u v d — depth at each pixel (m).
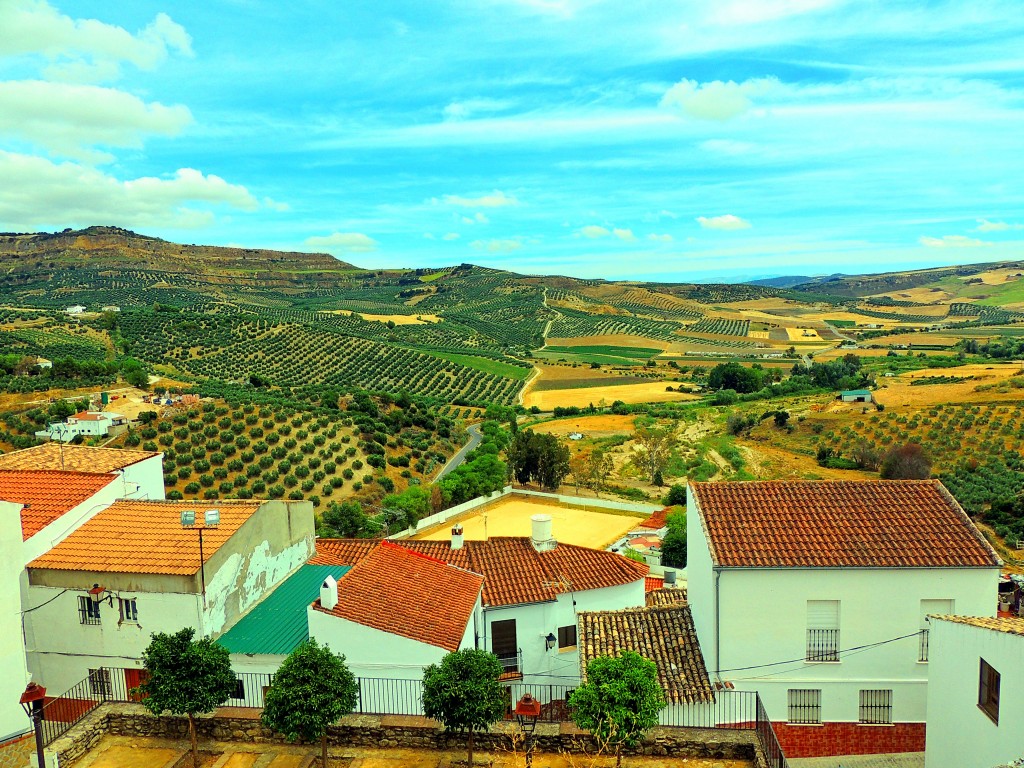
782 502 27.39
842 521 26.00
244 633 24.91
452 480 84.50
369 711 23.47
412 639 23.69
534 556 36.56
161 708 18.56
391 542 32.28
